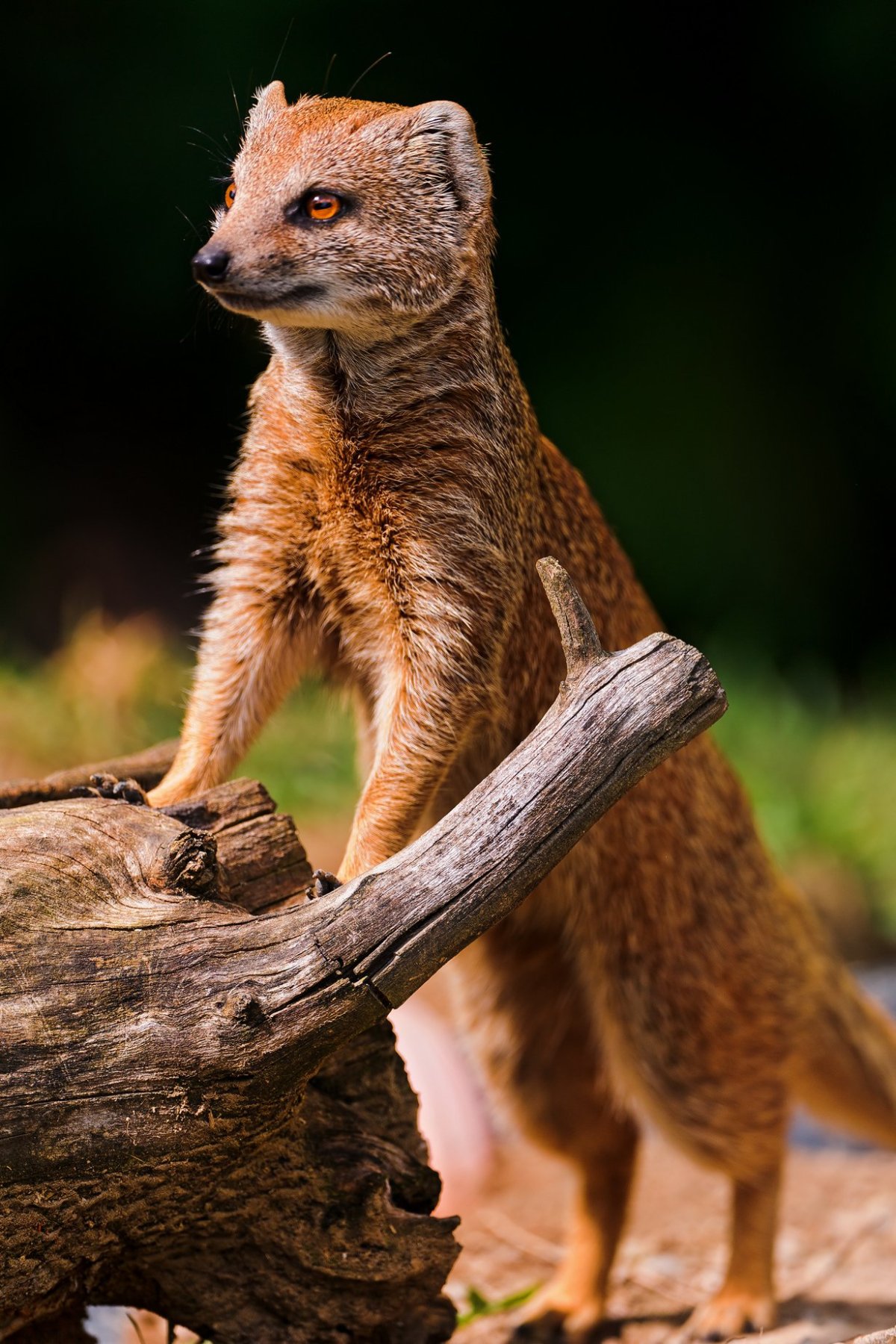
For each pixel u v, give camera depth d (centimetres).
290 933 425
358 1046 496
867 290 2048
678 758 684
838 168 2036
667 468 2055
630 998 683
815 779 1533
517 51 1898
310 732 1391
